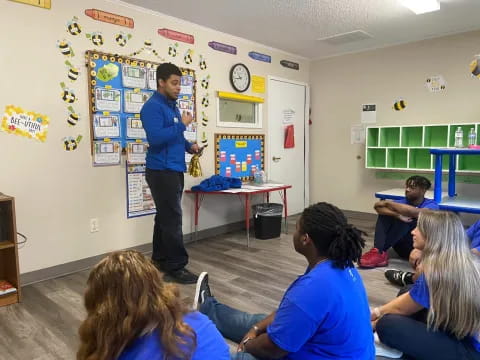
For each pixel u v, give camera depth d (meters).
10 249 2.60
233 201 4.64
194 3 3.40
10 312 2.44
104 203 3.36
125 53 3.41
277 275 3.12
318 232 1.23
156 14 3.62
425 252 1.56
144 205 3.66
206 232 4.34
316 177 5.76
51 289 2.82
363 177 5.23
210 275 3.11
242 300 2.63
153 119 2.83
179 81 2.96
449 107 4.44
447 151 3.12
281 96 5.20
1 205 2.58
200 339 0.88
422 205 3.27
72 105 3.09
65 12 3.01
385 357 1.66
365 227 4.75
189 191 4.04
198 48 4.05
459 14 3.73
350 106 5.28
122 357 0.78
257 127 4.87
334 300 1.15
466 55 4.28
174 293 0.87
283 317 1.20
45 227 3.00
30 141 2.88
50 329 2.23
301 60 5.49
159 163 2.94
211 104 4.25
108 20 3.27
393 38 4.56
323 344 1.19
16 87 2.79
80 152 3.17
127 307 0.78
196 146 3.41
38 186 2.95
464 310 1.42
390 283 2.93
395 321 1.64
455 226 1.52
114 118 3.36
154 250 3.25
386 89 4.92
